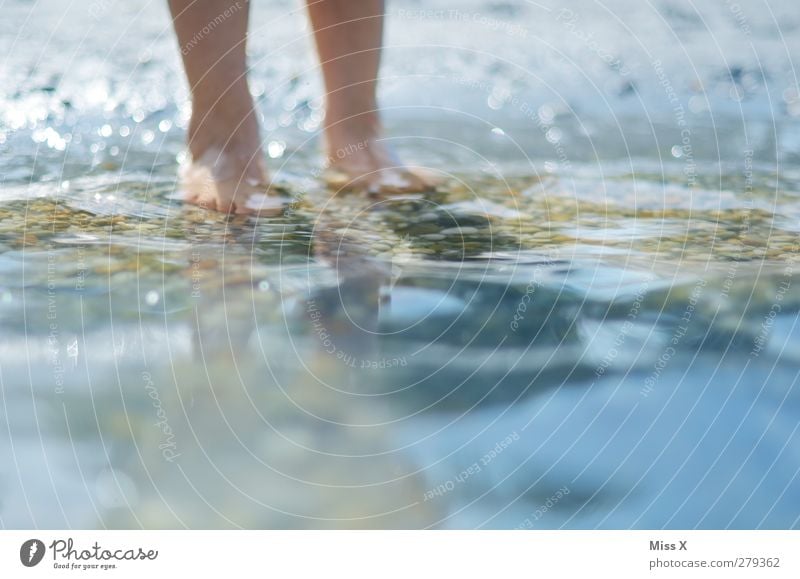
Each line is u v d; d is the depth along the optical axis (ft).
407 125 6.07
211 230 4.41
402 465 2.90
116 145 5.56
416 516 2.72
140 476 2.81
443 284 3.92
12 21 8.00
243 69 4.83
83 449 2.91
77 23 8.11
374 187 4.96
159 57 7.34
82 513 2.72
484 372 3.35
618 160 5.53
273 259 4.10
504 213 4.72
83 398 3.11
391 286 3.90
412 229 4.48
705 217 4.70
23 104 6.19
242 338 3.46
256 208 4.65
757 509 2.83
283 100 6.41
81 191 4.83
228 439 2.95
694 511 2.81
